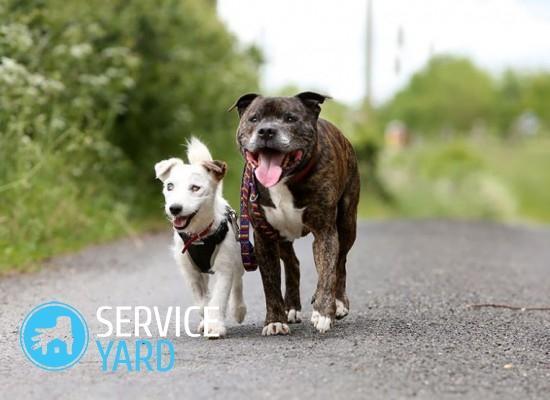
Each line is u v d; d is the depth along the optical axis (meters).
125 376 7.04
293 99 8.62
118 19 19.83
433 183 45.00
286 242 9.52
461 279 13.20
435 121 103.25
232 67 24.97
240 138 8.73
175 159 8.87
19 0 16.58
